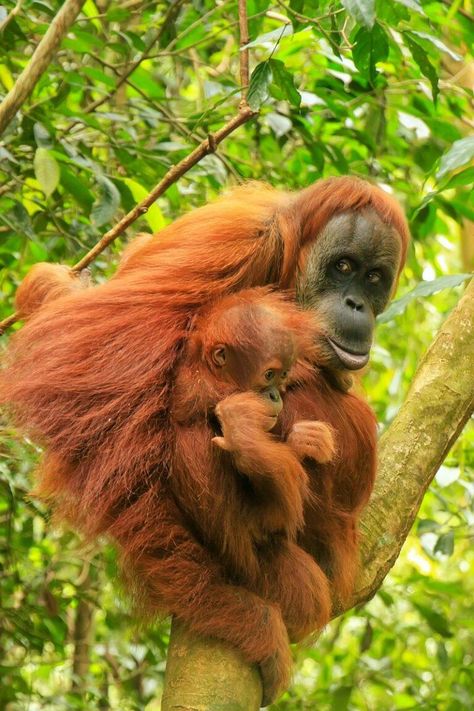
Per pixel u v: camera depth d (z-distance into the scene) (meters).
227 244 8.15
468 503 12.88
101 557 11.99
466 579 19.11
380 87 12.62
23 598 11.52
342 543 8.20
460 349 8.90
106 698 12.39
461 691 13.04
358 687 14.07
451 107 13.17
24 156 11.55
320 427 7.26
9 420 8.14
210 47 15.61
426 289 9.50
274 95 11.02
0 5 10.80
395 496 8.52
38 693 11.51
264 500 7.00
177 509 7.27
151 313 7.68
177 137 13.70
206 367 7.42
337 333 8.16
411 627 14.66
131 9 13.51
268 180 13.36
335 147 12.58
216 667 6.74
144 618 7.59
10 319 9.13
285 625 7.45
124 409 7.32
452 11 9.99
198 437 7.19
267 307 7.54
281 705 13.09
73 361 7.52
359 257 8.21
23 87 8.73
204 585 7.00
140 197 10.91
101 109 14.10
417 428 8.68
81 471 7.42
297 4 9.12
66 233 11.26
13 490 9.77
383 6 8.88
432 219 12.92
